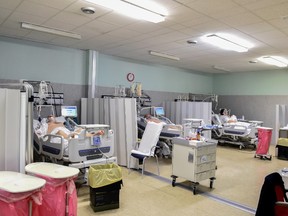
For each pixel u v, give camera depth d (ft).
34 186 6.40
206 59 22.90
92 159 11.66
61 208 7.60
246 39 15.75
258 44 16.87
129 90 22.85
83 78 20.72
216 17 12.01
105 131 12.11
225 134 24.59
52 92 18.57
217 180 14.01
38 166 8.23
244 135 23.30
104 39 16.94
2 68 16.72
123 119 16.24
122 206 10.24
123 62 23.26
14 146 8.17
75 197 8.12
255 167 17.01
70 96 19.97
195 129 15.24
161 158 18.89
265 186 6.70
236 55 20.68
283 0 9.87
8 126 8.02
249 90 29.53
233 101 30.96
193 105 23.38
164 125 17.57
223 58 22.16
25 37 16.84
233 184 13.35
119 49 19.97
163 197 11.31
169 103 25.62
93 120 19.06
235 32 14.35
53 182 7.45
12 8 11.65
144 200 10.92
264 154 19.43
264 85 28.25
